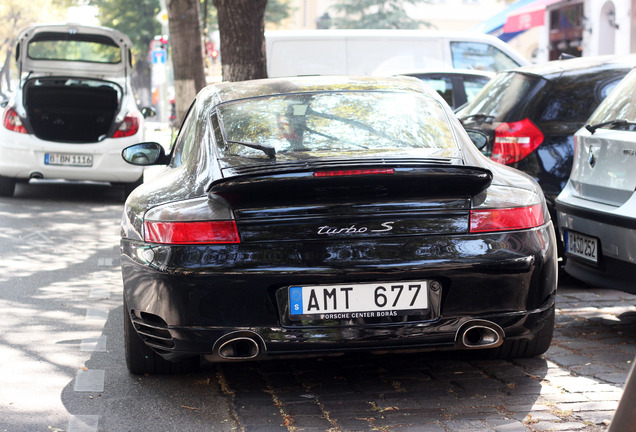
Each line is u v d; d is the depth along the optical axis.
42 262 8.52
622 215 5.46
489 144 7.52
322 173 4.07
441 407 4.40
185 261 4.18
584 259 5.91
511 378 4.86
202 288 4.15
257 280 4.13
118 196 13.59
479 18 58.56
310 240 4.15
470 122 7.96
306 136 4.75
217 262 4.14
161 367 4.94
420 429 4.08
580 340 5.67
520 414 4.28
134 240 4.49
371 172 4.08
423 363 5.17
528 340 5.04
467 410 4.34
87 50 13.70
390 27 56.91
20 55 13.48
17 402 4.53
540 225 4.46
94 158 12.45
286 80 5.52
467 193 4.29
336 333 4.16
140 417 4.32
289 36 14.95
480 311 4.26
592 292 7.22
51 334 5.91
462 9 58.41
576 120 7.39
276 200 4.18
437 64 14.91
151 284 4.30
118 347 5.60
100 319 6.34
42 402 4.54
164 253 4.23
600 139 5.84
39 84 13.38
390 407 4.40
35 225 10.70
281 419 4.26
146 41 54.09
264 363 5.22
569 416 4.24
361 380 4.88
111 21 53.97
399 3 57.38
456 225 4.24
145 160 5.99
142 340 4.76
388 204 4.19
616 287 5.62
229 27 10.80
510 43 40.47
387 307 4.18
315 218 4.16
